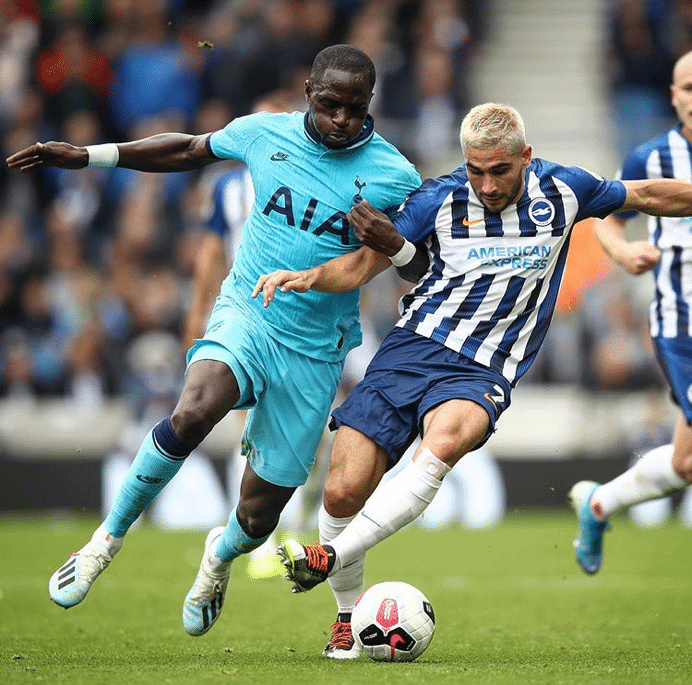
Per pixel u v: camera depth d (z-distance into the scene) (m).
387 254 18.09
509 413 52.09
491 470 47.34
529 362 18.75
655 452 24.19
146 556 35.97
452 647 19.98
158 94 55.50
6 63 57.28
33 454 49.44
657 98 60.22
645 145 24.00
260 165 18.95
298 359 18.95
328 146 18.45
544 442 51.41
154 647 19.97
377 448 18.34
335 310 19.16
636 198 18.89
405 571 32.94
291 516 36.38
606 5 65.06
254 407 18.97
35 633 21.75
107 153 19.31
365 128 18.61
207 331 18.95
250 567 31.50
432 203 18.47
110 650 19.52
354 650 18.39
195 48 56.81
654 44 59.97
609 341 50.66
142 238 52.06
